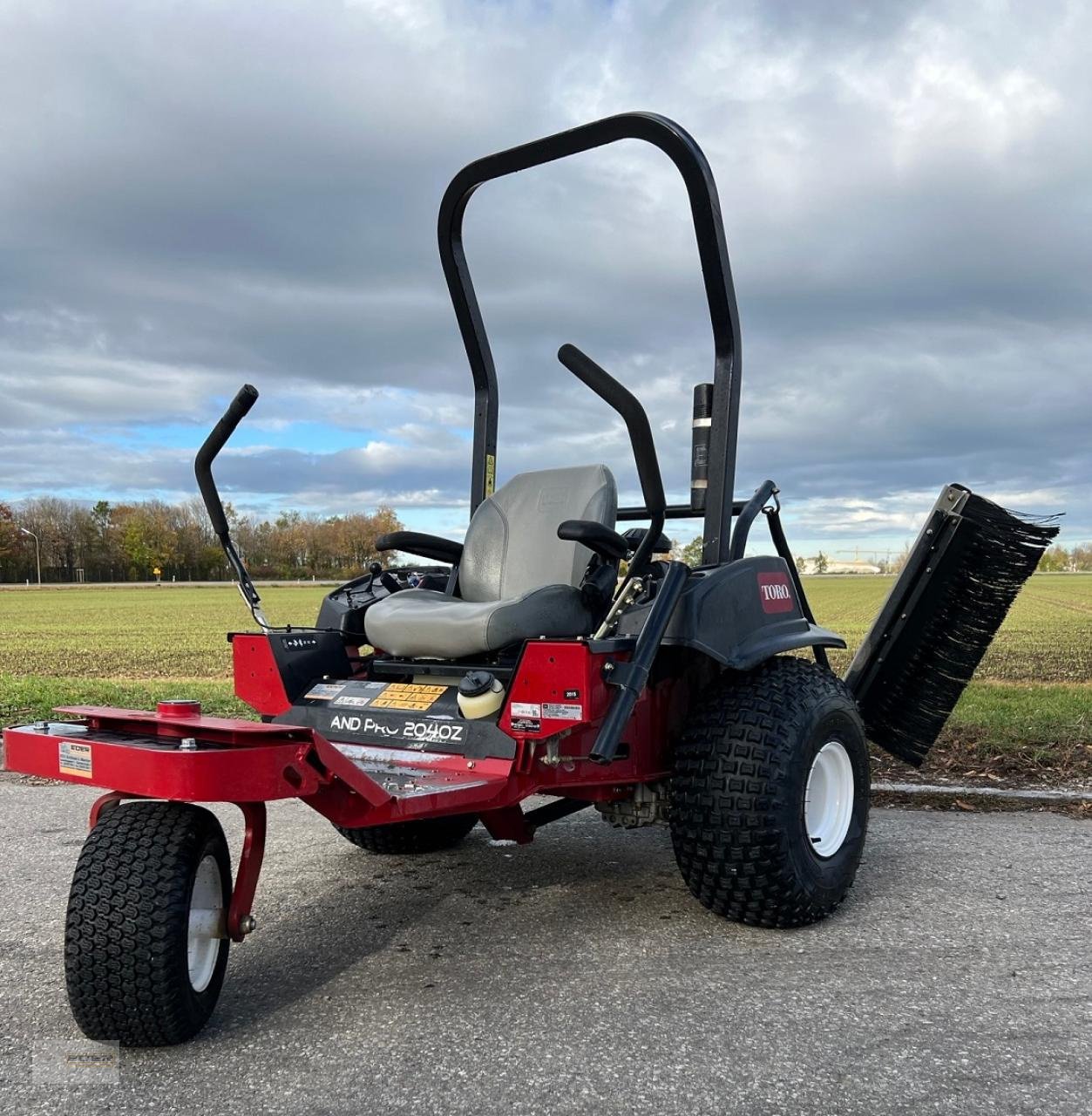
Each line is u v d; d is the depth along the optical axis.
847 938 2.94
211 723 2.21
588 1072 2.12
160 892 2.13
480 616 3.10
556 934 3.01
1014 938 2.92
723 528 3.40
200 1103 2.00
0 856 3.84
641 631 2.86
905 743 4.41
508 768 2.84
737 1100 1.99
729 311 3.38
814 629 3.65
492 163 3.76
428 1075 2.11
